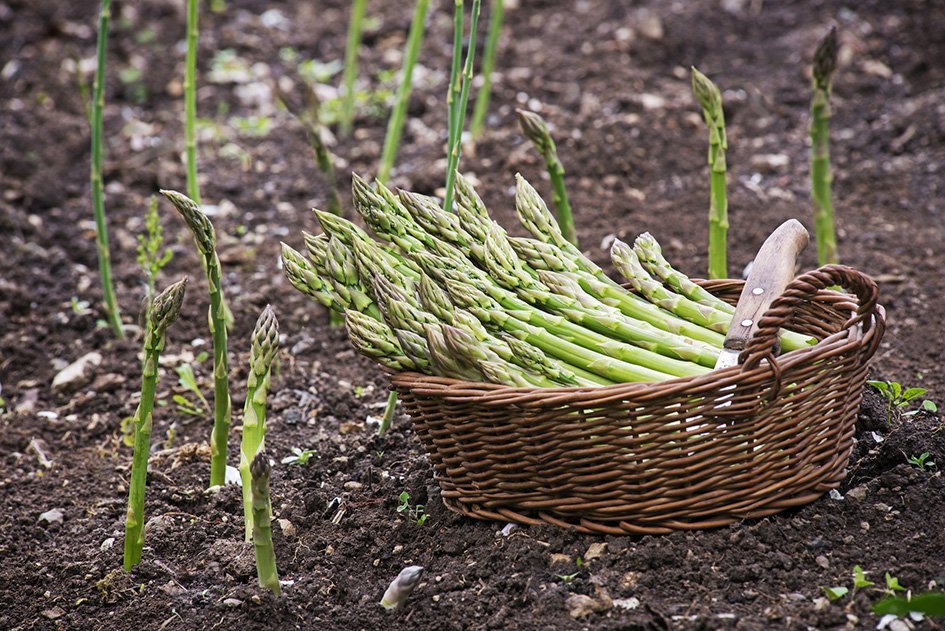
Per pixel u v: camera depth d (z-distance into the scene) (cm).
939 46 812
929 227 644
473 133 747
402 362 377
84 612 382
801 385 346
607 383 373
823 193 514
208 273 409
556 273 394
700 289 394
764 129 763
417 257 397
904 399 421
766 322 326
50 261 656
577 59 845
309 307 607
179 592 382
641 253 403
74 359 579
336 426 504
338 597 371
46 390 557
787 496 367
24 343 587
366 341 376
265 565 363
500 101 795
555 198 492
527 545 367
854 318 353
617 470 349
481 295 382
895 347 523
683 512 357
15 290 618
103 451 501
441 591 362
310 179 738
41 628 375
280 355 569
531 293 388
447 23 925
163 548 411
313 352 571
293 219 699
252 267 649
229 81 870
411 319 374
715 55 852
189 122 579
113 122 823
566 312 386
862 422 418
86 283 639
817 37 844
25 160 748
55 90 852
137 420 381
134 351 579
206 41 926
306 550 397
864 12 864
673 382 333
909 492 373
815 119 501
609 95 787
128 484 469
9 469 488
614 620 334
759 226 646
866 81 794
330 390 532
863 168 711
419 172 708
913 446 397
